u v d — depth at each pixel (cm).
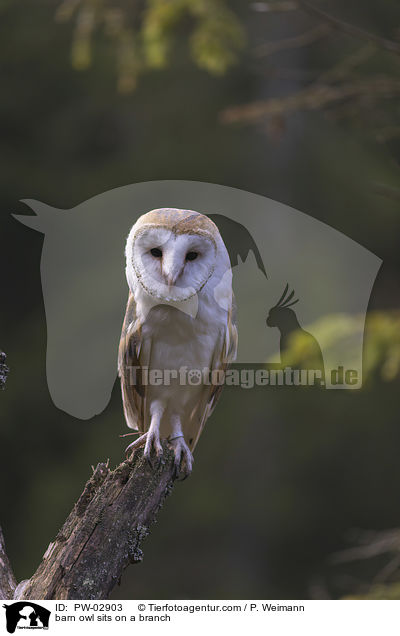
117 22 2006
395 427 3466
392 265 3297
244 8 2994
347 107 1655
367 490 3541
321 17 1499
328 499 3516
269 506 3369
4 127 3491
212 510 3322
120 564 956
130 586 3291
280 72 1894
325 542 3447
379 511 3522
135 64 2012
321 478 3522
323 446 3444
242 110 1648
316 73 1980
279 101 1630
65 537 969
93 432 3278
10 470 3278
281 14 2842
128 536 966
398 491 3588
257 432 3375
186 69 3275
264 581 3369
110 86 3375
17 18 3375
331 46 2670
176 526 3375
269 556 3422
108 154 3522
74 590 939
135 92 3359
